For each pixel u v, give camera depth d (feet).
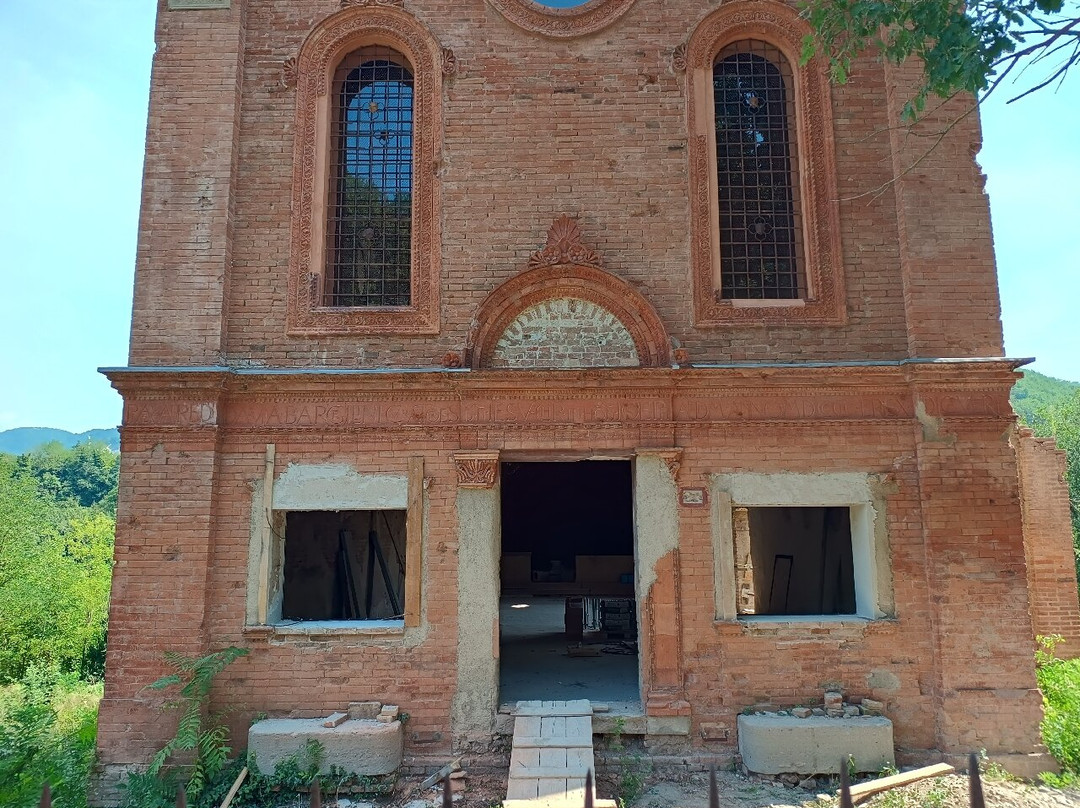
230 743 28.99
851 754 27.68
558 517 72.54
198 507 29.76
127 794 26.37
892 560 30.01
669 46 33.68
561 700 30.63
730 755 28.89
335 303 32.96
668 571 30.07
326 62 33.83
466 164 32.83
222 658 28.50
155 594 29.19
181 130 32.45
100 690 48.14
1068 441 84.23
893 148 32.63
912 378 30.27
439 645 29.68
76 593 73.92
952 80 21.21
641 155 32.86
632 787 27.07
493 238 32.35
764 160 33.94
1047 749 28.30
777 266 32.94
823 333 31.63
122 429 30.07
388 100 34.63
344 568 41.11
